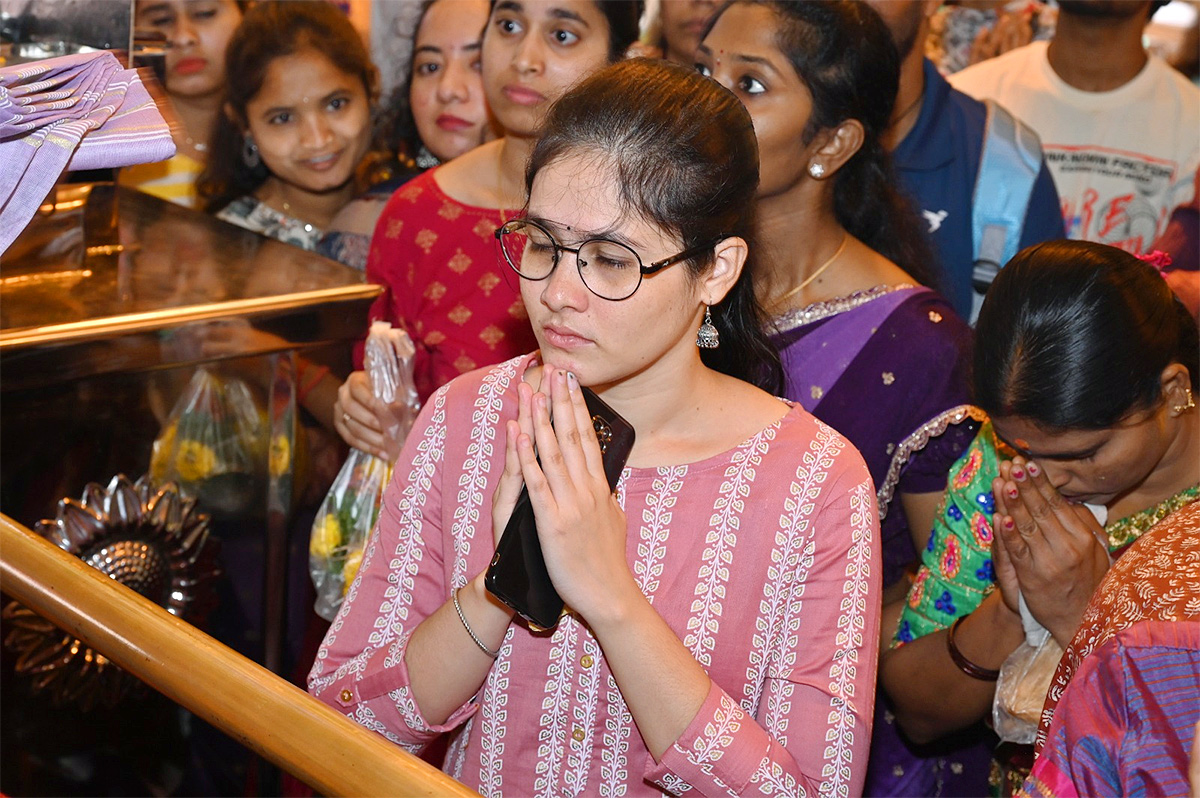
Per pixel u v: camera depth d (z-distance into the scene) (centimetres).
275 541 191
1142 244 231
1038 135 227
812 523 99
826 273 163
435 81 235
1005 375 117
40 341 153
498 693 102
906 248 173
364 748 82
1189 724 77
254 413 184
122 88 94
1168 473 125
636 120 90
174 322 165
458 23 231
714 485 100
